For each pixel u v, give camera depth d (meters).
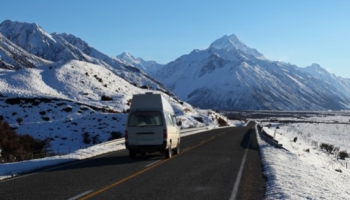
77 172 14.41
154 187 11.24
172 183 11.96
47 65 102.31
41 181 12.28
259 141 33.78
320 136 72.38
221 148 25.98
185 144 30.05
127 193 10.30
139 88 109.75
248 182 12.35
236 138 37.94
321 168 20.66
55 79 89.44
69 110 63.38
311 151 38.47
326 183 13.84
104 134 50.72
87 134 50.00
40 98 68.25
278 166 16.64
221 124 98.38
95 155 22.05
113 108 73.50
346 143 60.12
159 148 19.16
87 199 9.51
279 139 41.41
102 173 14.13
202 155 21.16
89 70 102.62
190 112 89.50
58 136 49.22
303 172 15.94
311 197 10.31
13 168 15.52
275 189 11.13
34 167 16.02
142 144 19.22
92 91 85.69
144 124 19.33
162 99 19.89
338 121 152.00
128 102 81.00
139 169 15.27
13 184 11.70
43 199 9.48
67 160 18.84
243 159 19.25
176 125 22.34
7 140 26.80
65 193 10.25
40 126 52.72
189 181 12.38
